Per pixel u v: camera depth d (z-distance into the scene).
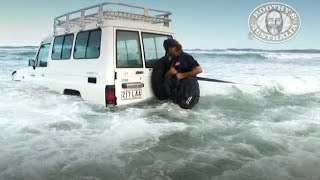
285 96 8.30
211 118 5.58
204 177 3.43
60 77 6.86
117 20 5.61
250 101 7.23
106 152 4.05
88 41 5.97
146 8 6.17
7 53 35.97
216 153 4.05
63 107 6.02
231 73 16.61
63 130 4.87
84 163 3.72
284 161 3.77
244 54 37.22
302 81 10.19
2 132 4.75
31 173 3.45
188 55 5.88
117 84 5.51
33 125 5.10
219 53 40.78
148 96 5.99
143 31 5.98
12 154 3.94
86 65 5.95
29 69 8.48
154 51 6.23
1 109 6.09
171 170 3.60
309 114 6.05
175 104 5.88
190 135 4.67
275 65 24.33
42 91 7.52
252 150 4.13
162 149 4.18
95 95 5.63
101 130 4.85
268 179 3.35
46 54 7.64
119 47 5.58
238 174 3.46
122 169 3.60
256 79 11.46
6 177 3.36
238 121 5.44
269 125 5.20
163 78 5.91
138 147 4.23
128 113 5.56
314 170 3.53
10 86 8.52
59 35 7.00
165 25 6.80
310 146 4.25
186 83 5.79
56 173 3.47
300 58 35.41
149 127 4.96
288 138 4.57
